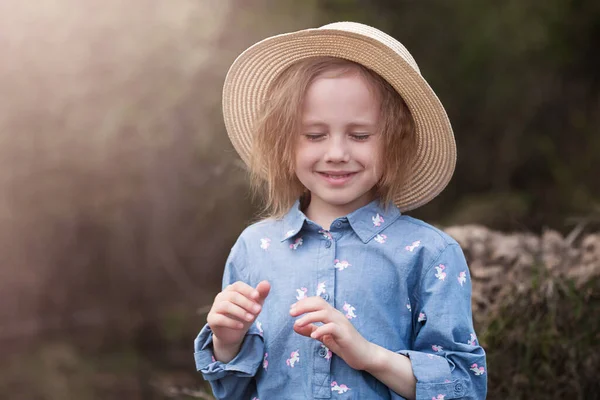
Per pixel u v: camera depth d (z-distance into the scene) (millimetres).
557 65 7129
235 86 1814
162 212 5109
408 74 1625
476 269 2732
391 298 1598
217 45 4887
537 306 2523
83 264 5258
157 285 5273
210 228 5141
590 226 3299
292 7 5156
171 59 4738
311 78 1629
